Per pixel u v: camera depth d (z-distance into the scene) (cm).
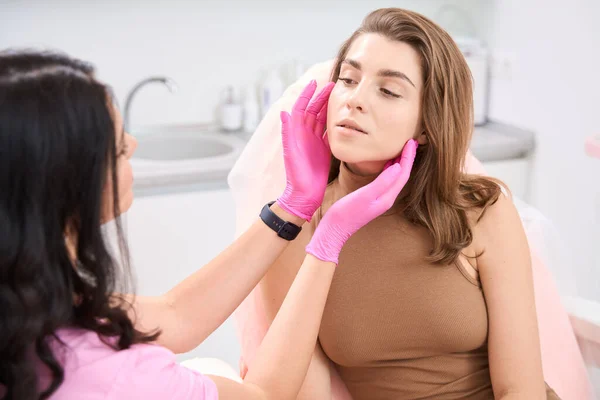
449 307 116
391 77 109
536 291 142
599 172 224
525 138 250
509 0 254
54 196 83
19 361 83
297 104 116
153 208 223
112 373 86
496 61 263
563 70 234
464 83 114
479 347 120
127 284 95
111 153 87
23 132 80
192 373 93
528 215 151
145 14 255
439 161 114
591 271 231
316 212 124
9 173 81
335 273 119
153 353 90
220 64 268
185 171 224
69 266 86
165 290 231
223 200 230
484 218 119
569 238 240
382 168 116
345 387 129
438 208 116
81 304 89
